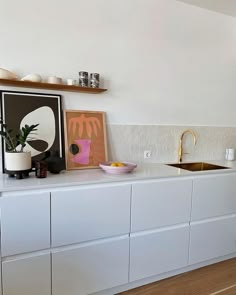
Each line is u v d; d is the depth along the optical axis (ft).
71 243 5.40
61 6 6.51
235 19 9.23
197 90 8.82
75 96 7.00
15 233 4.84
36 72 6.40
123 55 7.43
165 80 8.18
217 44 8.98
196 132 9.03
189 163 8.80
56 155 6.34
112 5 7.11
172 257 6.77
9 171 5.46
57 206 5.17
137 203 6.07
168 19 7.97
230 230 7.74
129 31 7.43
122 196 5.85
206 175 7.10
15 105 6.23
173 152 8.63
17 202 4.80
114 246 5.89
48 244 5.17
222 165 8.31
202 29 8.61
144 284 6.60
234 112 9.77
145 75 7.84
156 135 8.25
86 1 6.78
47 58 6.49
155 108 8.14
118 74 7.44
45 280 5.20
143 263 6.35
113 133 7.58
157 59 7.96
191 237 7.02
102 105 7.36
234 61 9.43
